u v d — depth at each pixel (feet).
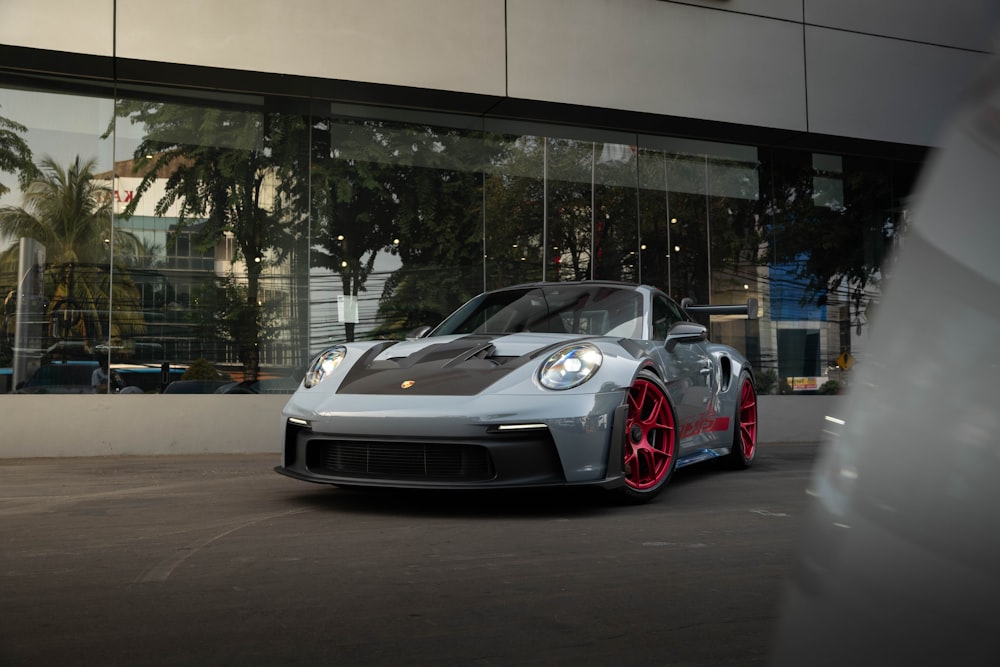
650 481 11.27
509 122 25.50
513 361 10.71
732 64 26.32
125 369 21.20
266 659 4.50
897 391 1.12
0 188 20.49
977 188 1.10
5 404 18.66
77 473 14.90
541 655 4.58
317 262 23.17
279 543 7.94
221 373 22.04
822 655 1.15
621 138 26.84
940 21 28.96
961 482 1.02
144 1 20.40
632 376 10.54
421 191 24.38
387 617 5.36
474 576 6.56
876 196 30.09
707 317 27.32
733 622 5.25
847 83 27.71
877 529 1.11
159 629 5.06
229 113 22.72
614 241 26.43
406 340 12.80
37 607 5.56
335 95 23.22
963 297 1.07
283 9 21.57
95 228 21.24
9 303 20.34
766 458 19.17
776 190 28.68
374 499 11.19
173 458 18.62
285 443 11.05
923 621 1.03
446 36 23.11
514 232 25.29
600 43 24.75
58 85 21.22
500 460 9.73
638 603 5.73
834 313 29.07
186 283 21.91
